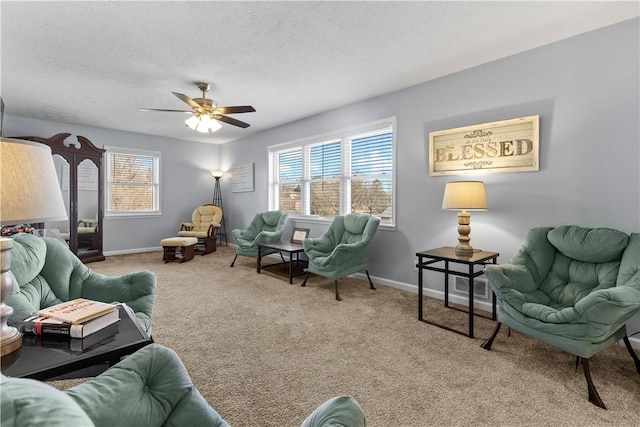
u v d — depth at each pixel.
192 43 2.63
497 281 2.07
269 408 1.57
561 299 2.15
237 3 2.10
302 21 2.31
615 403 1.61
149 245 6.28
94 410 0.73
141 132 6.02
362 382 1.80
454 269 3.22
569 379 1.83
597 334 1.60
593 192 2.45
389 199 3.91
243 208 6.51
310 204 5.02
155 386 0.89
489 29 2.42
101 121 5.18
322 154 4.78
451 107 3.23
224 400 1.63
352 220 3.92
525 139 2.75
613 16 2.25
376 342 2.30
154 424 0.82
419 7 2.15
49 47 2.70
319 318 2.76
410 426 1.46
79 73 3.25
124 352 1.07
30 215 0.91
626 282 1.79
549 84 2.64
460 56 2.86
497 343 2.29
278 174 5.70
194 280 4.02
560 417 1.51
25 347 1.06
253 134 6.15
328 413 0.72
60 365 0.96
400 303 3.16
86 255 5.06
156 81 3.45
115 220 5.87
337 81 3.45
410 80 3.41
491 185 2.97
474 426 1.46
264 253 4.62
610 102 2.37
